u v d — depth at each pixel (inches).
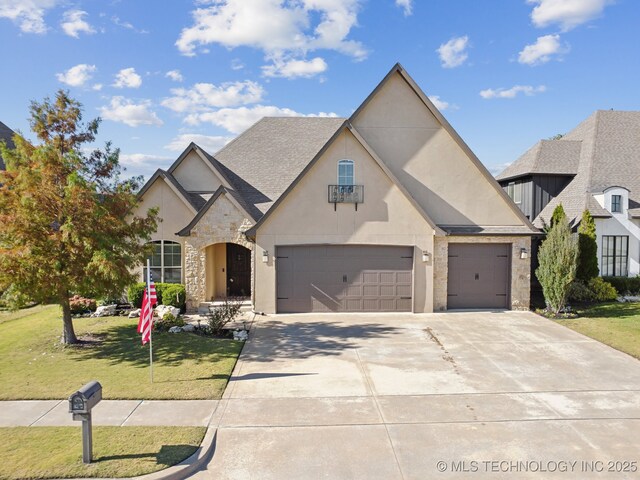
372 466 252.7
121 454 259.1
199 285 679.1
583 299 738.2
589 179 845.2
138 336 520.1
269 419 310.8
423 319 627.2
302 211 661.3
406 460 258.7
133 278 498.6
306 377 394.9
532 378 392.2
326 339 522.6
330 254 669.9
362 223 663.8
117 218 483.8
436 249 677.9
